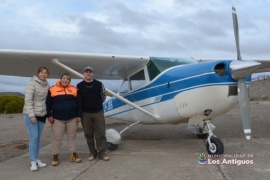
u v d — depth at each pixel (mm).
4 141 6961
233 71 4285
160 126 8477
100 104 4602
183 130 7637
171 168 3932
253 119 9312
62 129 4348
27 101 4066
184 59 5730
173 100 4965
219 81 4395
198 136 6367
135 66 5891
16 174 3895
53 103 4320
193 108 4680
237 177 3420
